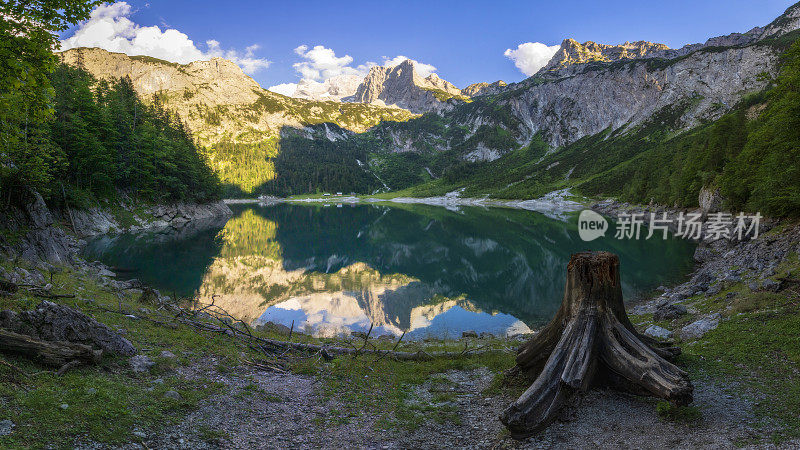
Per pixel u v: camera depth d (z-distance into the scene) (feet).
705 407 26.40
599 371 29.37
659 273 115.96
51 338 28.60
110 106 232.94
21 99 34.96
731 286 66.85
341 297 108.78
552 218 359.05
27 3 32.53
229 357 39.37
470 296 113.09
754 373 31.55
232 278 124.06
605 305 29.60
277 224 320.91
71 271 77.71
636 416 25.89
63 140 171.63
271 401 30.48
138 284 91.91
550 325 31.65
